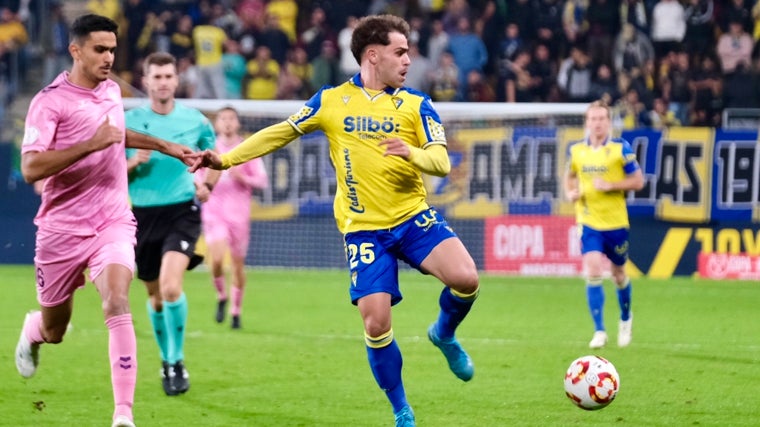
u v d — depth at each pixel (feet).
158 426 63.10
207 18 196.34
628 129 150.20
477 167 154.10
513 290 137.49
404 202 59.00
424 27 188.85
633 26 183.83
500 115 153.38
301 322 110.01
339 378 78.43
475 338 98.78
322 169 157.79
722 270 149.69
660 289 138.10
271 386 75.36
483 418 65.00
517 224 153.69
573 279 149.69
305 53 190.39
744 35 181.88
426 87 186.70
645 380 77.36
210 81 189.16
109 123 55.88
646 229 151.12
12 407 68.08
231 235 106.42
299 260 159.33
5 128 184.14
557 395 71.97
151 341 97.45
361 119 58.44
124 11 198.49
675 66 180.14
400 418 57.21
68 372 80.59
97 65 58.65
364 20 59.00
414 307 121.08
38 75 206.80
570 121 154.71
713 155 149.48
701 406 68.08
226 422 64.18
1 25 206.28
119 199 60.34
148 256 75.87
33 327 64.95
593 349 92.32
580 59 181.88
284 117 151.43
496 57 190.70
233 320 105.91
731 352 90.68
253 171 108.17
